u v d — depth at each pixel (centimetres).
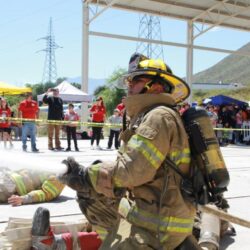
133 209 237
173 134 229
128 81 255
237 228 498
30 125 1368
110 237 245
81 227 366
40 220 327
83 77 2080
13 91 2025
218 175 229
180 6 2194
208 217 382
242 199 670
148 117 228
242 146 2011
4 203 570
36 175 584
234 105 2153
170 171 231
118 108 1587
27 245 331
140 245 227
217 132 2058
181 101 270
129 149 223
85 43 2064
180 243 235
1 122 1404
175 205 230
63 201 591
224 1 2192
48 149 1478
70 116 1472
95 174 228
